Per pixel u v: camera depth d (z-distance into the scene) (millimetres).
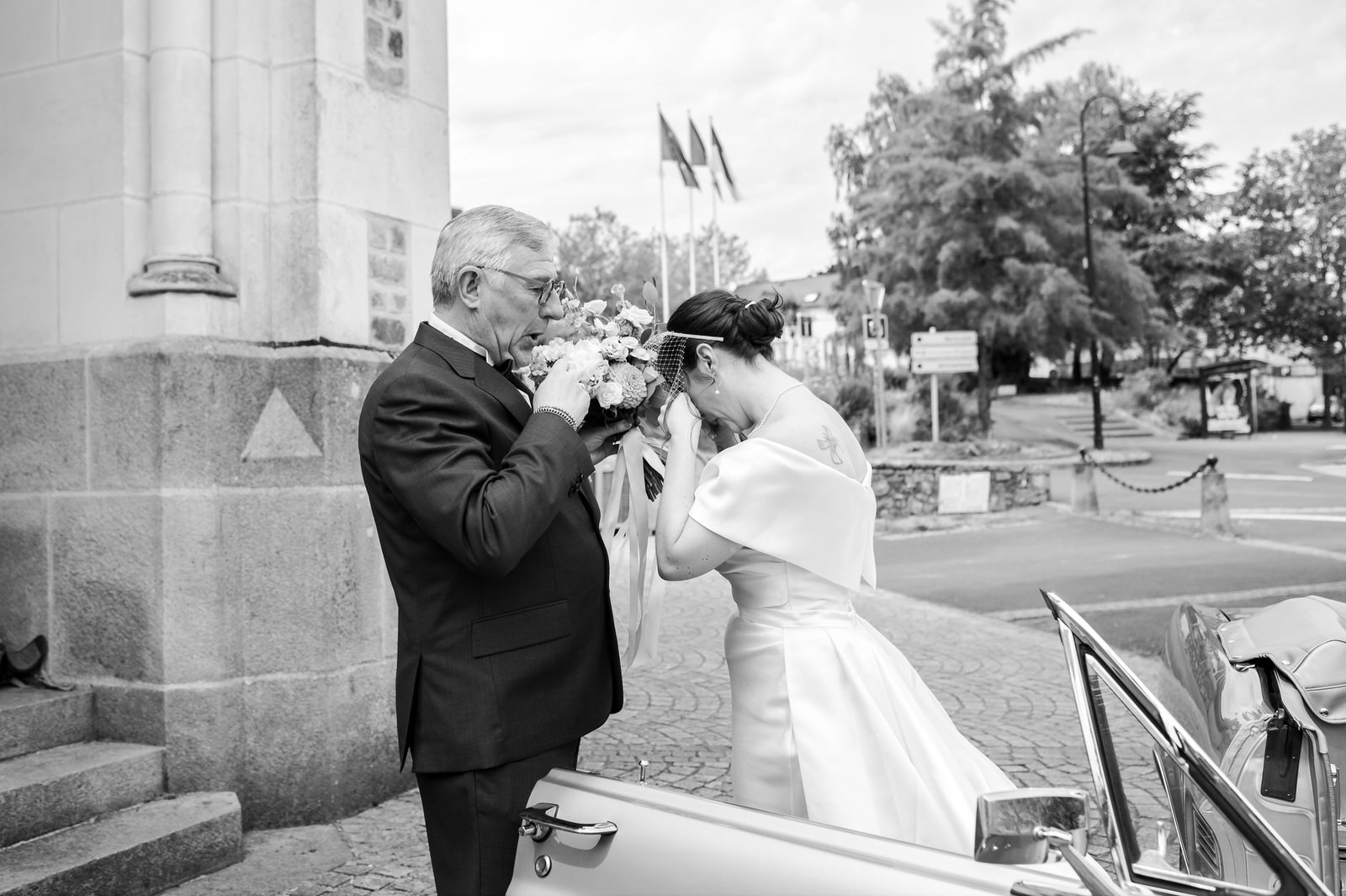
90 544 4016
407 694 2105
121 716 3951
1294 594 8219
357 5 4344
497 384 2197
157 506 3863
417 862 3668
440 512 1935
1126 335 30703
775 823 1626
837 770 2225
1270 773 2193
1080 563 10695
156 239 4031
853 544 2318
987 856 1339
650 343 2395
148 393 3881
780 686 2314
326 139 4184
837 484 2283
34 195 4227
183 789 3875
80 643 4047
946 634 7773
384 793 4316
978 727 5355
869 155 37656
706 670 6824
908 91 35938
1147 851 1546
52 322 4188
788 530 2246
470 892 2035
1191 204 45906
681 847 1676
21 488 4164
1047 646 7332
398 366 2115
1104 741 1558
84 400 4016
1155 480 19969
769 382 2445
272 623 4027
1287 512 14117
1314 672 2463
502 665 2082
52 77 4180
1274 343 49031
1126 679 1526
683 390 2453
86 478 4023
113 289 4055
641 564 2387
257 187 4184
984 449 24859
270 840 3887
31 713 3785
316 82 4145
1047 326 27328
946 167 28422
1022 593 9289
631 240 70250
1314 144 49375
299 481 4066
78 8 4125
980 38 29531
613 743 5191
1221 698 2473
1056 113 31688
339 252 4246
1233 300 47094
